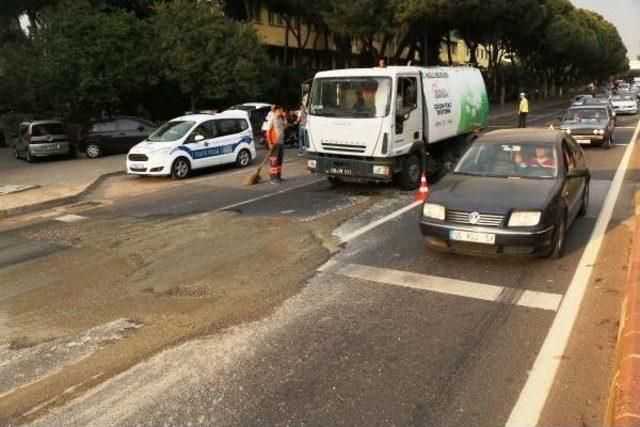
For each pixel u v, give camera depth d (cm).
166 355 502
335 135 1196
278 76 3519
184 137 1592
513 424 385
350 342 512
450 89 1373
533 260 719
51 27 2353
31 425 407
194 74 2467
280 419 401
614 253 735
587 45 6481
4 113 2975
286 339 523
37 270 776
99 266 780
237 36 2506
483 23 3669
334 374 458
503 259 726
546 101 6688
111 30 2334
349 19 3092
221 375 463
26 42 2925
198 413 412
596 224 881
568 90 9388
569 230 848
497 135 853
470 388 431
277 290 649
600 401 407
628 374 389
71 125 2473
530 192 705
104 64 2344
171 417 409
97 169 1809
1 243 945
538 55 6391
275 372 464
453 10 3127
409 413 402
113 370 480
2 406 433
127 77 2380
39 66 2322
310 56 4688
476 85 1546
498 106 5331
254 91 2594
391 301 603
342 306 595
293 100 3716
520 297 603
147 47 2464
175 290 666
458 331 528
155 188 1456
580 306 575
